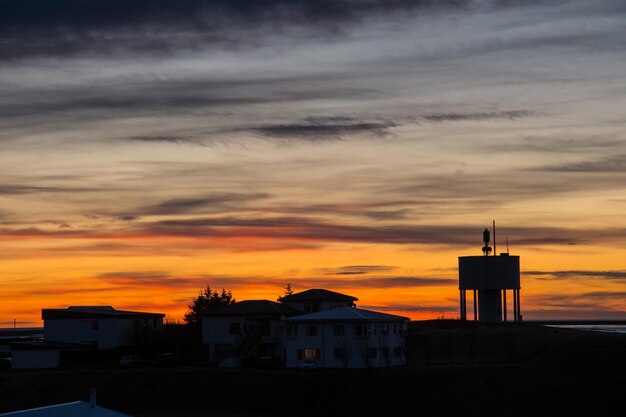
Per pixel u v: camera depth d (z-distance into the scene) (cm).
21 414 6269
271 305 13438
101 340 14238
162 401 10731
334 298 14112
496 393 10281
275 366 12006
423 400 10231
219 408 10525
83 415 6262
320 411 10244
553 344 11838
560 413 9931
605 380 10375
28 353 13075
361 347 11619
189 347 14162
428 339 13150
